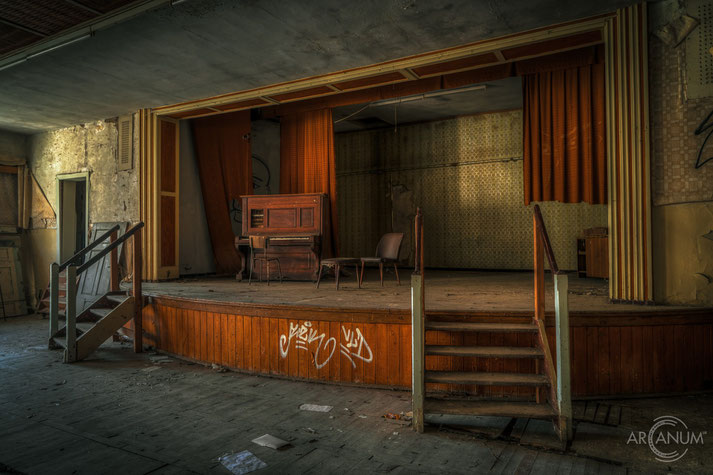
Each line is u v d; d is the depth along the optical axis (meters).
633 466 2.73
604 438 3.11
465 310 4.01
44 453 2.94
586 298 4.77
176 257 7.69
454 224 9.60
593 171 5.86
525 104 6.27
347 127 10.26
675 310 3.92
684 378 3.96
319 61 5.69
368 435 3.19
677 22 4.17
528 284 6.50
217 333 4.98
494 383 3.33
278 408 3.73
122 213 7.78
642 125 4.29
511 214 9.12
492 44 5.10
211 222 8.21
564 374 3.07
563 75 6.02
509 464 2.77
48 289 8.68
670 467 2.71
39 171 9.21
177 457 2.87
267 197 7.62
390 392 4.09
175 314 5.42
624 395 3.90
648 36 4.30
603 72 5.78
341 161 10.61
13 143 9.20
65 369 4.94
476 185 9.41
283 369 4.56
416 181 9.94
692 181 4.11
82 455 2.91
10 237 9.12
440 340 4.00
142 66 5.77
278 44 5.18
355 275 8.30
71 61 5.59
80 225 9.21
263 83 6.44
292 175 8.36
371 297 5.10
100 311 5.96
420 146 9.90
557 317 3.11
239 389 4.24
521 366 3.93
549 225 8.83
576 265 8.59
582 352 3.90
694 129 4.11
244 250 7.79
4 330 7.28
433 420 3.46
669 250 4.20
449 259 9.65
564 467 2.72
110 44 5.12
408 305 4.36
